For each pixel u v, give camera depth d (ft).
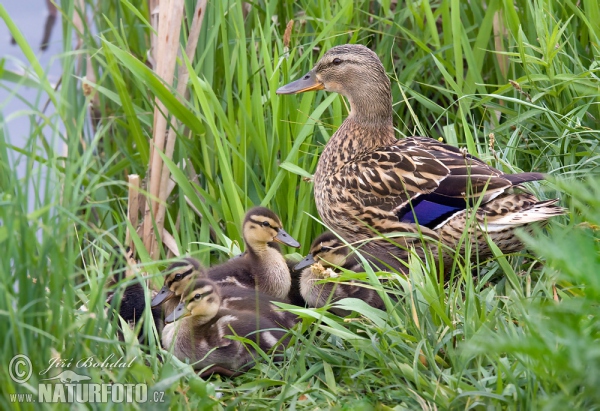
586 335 21.89
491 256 33.76
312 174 39.63
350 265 34.73
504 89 38.65
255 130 38.45
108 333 27.37
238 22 41.57
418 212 34.04
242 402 26.73
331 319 29.53
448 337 26.96
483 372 25.58
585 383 21.95
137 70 36.86
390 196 34.58
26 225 23.77
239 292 33.14
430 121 44.19
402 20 43.68
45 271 24.03
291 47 43.50
